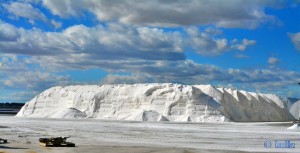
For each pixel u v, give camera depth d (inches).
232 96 5959.6
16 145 1688.0
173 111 5260.8
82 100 6013.8
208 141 2095.2
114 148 1579.7
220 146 1827.0
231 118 5502.0
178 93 5418.3
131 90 5836.6
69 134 2487.7
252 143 2005.4
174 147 1705.2
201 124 4146.2
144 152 1448.1
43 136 2282.2
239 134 2650.1
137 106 5600.4
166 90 5536.4
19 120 4648.1
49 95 6441.9
